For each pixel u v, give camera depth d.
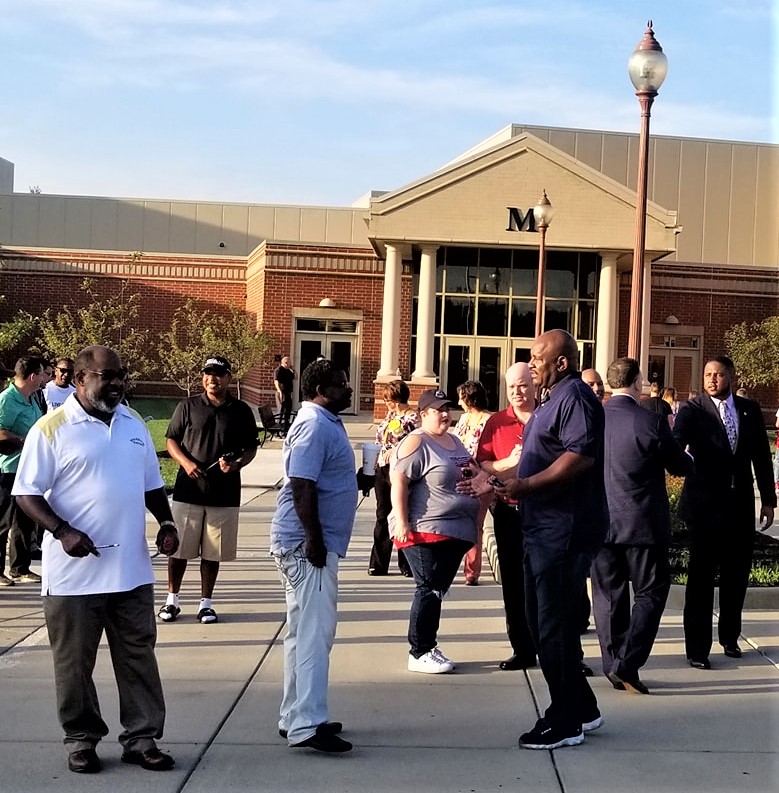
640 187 12.59
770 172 40.41
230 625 7.92
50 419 5.02
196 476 7.79
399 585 9.55
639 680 6.56
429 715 5.92
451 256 30.50
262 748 5.34
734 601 7.18
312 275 30.72
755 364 30.52
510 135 39.69
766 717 5.94
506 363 30.58
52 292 33.31
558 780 4.96
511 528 6.88
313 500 5.31
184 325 33.16
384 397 9.92
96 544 4.99
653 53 12.25
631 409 6.36
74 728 5.02
